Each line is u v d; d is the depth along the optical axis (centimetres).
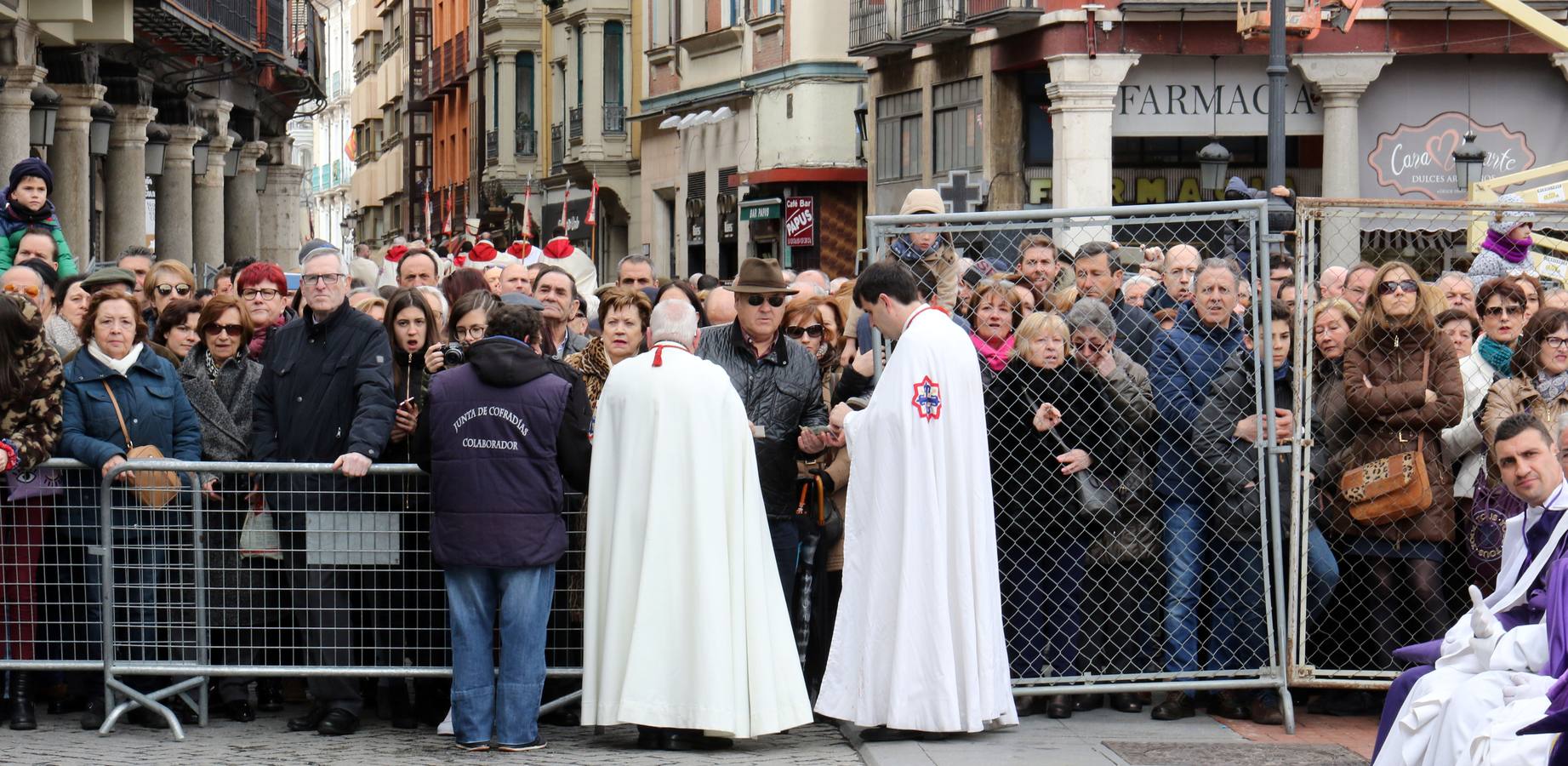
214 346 969
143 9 2452
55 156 2436
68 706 981
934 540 863
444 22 6444
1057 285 1002
